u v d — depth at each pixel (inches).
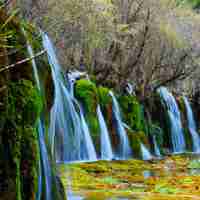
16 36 223.5
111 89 866.8
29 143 217.2
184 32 1163.3
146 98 975.6
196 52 1146.0
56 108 534.6
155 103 997.2
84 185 426.9
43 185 246.2
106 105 759.7
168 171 575.2
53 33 791.7
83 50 883.4
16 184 198.4
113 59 938.1
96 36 883.4
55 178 266.7
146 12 1000.9
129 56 960.3
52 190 256.5
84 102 700.0
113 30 914.1
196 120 1154.7
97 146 688.4
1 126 191.6
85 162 599.8
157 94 1015.6
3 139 195.6
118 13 984.9
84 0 843.4
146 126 904.3
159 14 1032.8
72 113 623.8
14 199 196.4
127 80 956.6
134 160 682.8
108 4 924.0
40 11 773.3
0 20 206.5
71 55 853.8
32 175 217.2
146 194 396.2
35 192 220.7
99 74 908.0
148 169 591.2
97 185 433.1
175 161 714.8
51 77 425.1
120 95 862.5
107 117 748.6
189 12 1256.8
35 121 226.1
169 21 1095.0
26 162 214.8
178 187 444.5
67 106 608.1
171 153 948.0
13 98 207.5
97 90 765.3
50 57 453.4
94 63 909.8
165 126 1002.1
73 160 612.7
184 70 1127.0
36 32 380.2
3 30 204.2
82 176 478.3
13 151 199.3
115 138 746.8
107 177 495.5
